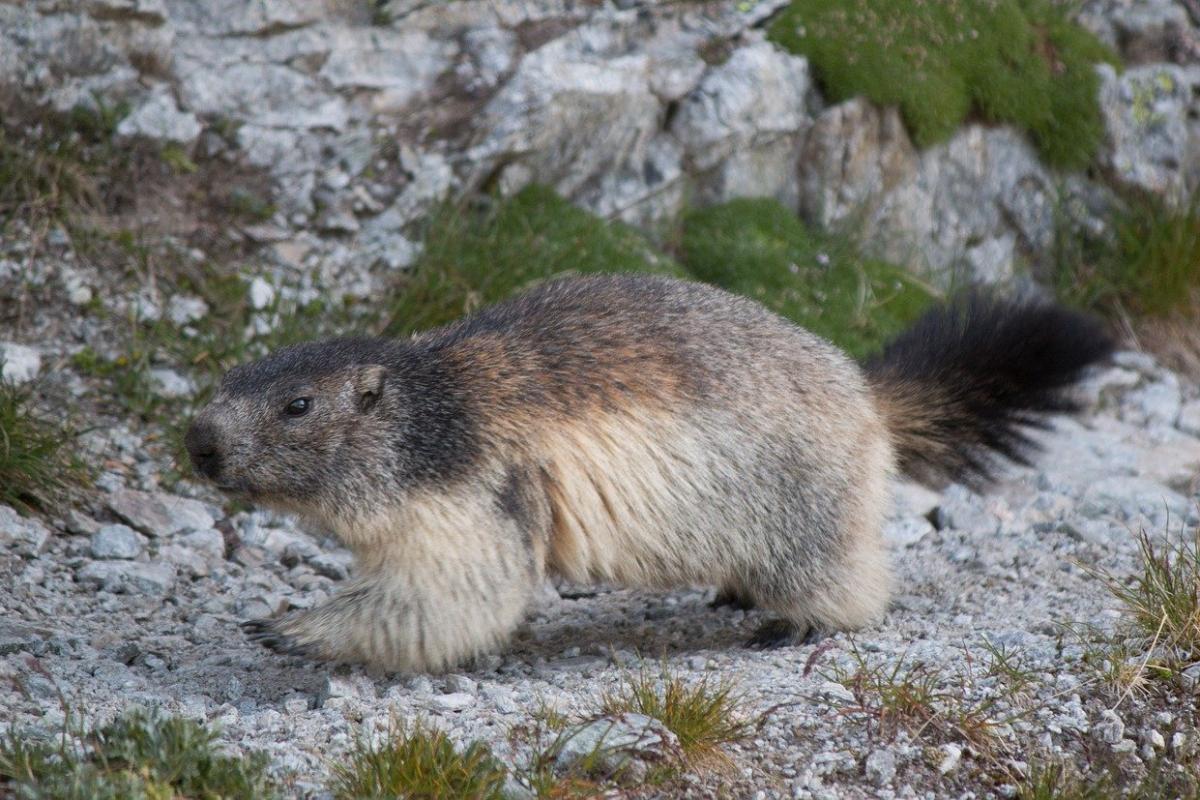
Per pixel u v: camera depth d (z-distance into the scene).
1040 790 8.17
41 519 12.34
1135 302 18.91
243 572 12.37
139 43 16.02
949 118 18.64
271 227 15.96
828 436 10.58
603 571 10.30
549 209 16.92
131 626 10.90
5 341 14.10
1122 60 20.44
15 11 15.44
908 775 8.45
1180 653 9.61
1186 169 19.88
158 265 15.12
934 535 13.91
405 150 16.59
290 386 9.64
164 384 14.33
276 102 16.58
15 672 9.26
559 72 16.84
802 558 10.59
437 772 7.65
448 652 9.62
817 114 18.25
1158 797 8.26
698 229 17.72
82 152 15.52
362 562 9.95
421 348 10.20
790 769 8.37
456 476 9.67
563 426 9.95
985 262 19.08
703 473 10.17
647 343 10.28
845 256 17.92
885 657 10.03
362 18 17.39
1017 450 12.23
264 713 8.90
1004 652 9.93
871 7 18.83
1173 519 13.88
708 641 11.25
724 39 18.19
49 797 7.07
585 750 8.06
